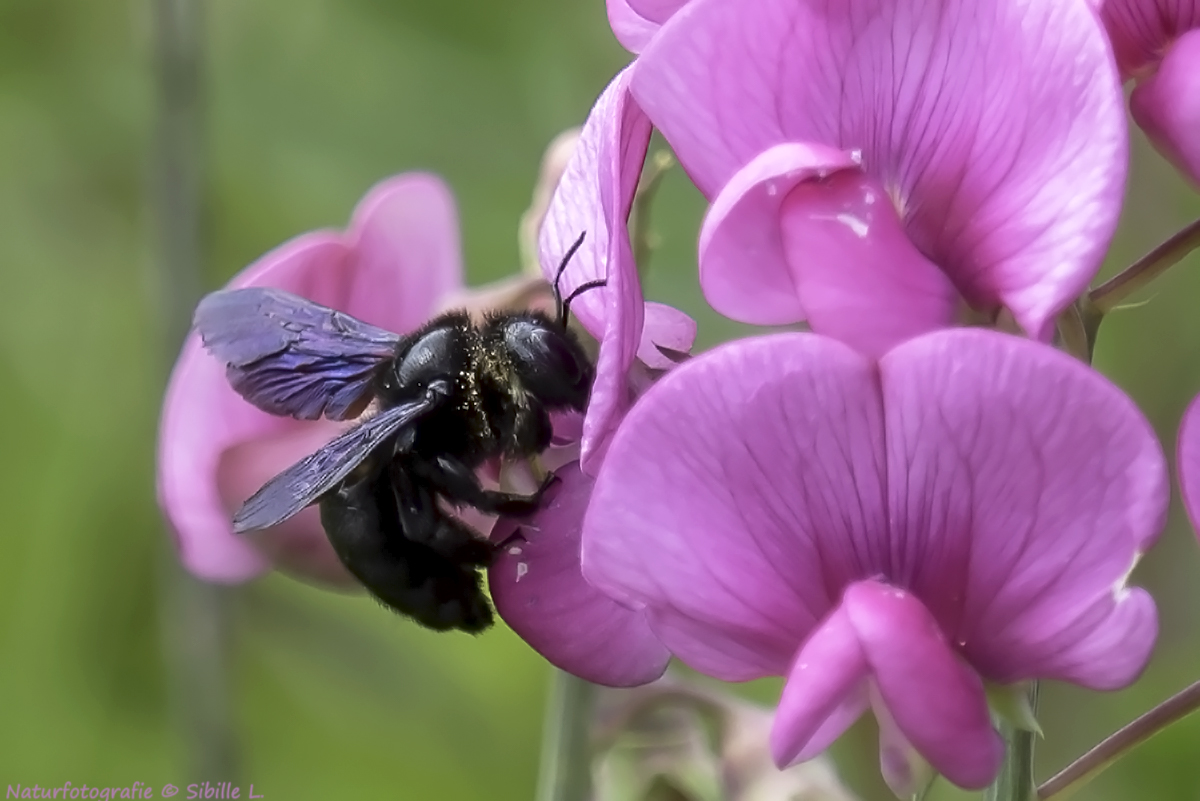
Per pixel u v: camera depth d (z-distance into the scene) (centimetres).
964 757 30
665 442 31
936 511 31
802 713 30
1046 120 31
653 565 31
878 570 31
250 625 51
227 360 35
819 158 31
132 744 53
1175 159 32
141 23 52
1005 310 31
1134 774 46
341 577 36
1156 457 30
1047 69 31
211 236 49
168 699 51
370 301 37
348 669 51
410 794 49
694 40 31
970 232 31
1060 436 30
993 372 30
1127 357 50
